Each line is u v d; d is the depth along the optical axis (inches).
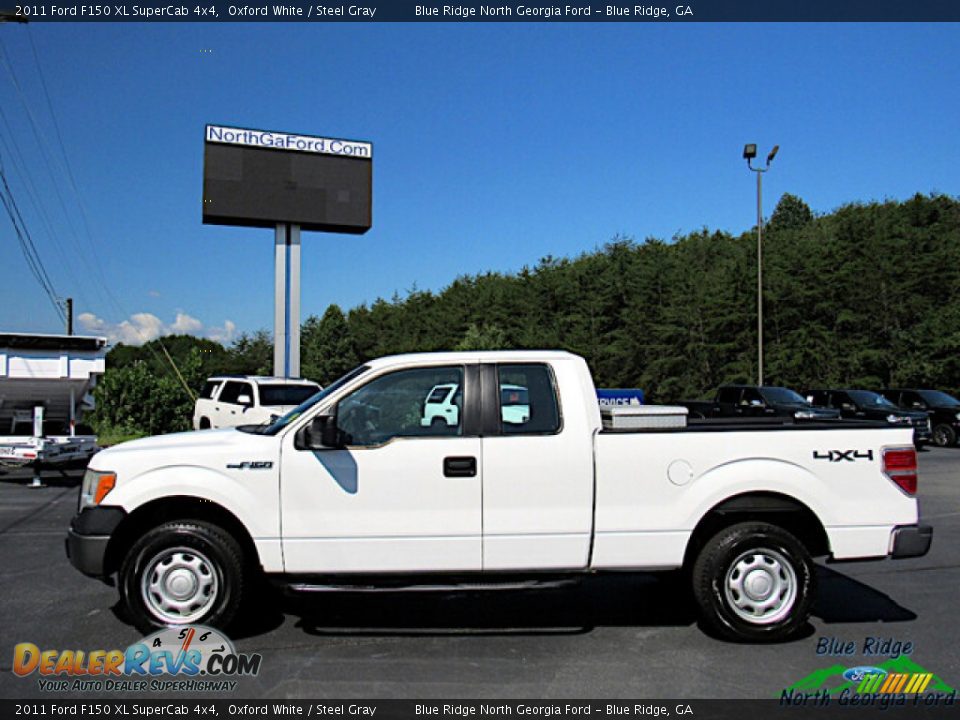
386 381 195.9
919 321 1497.3
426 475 187.5
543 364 197.0
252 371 2265.0
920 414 806.5
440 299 2320.4
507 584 187.6
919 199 1975.9
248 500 186.7
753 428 195.6
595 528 189.5
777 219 3526.1
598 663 179.5
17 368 455.5
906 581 257.9
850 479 195.0
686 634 200.8
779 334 1561.3
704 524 199.5
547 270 2034.9
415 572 187.9
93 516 187.6
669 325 1656.0
